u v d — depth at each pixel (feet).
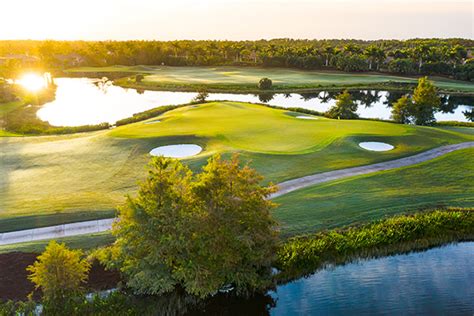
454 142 152.56
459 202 100.53
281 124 172.86
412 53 460.96
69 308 63.31
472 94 331.77
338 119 201.87
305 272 77.25
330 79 404.77
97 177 115.65
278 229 86.94
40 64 505.66
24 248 76.84
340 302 68.95
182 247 63.87
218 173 65.51
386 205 98.37
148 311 65.62
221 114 197.57
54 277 63.57
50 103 289.12
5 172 120.57
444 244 86.99
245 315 68.64
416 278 75.36
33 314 62.23
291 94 337.93
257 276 70.13
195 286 63.82
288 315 66.28
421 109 208.74
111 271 72.49
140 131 158.81
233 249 66.54
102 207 95.66
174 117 190.39
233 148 134.41
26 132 191.52
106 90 355.56
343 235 85.71
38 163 127.54
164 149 138.21
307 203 98.63
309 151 135.23
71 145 146.41
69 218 90.58
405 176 116.57
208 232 63.72
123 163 126.31
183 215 64.18
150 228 63.77
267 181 112.06
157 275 65.72
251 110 210.79
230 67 512.63
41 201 99.55
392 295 70.49
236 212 65.87
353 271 77.87
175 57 551.59
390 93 346.33
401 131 162.40
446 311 65.98
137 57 561.84
